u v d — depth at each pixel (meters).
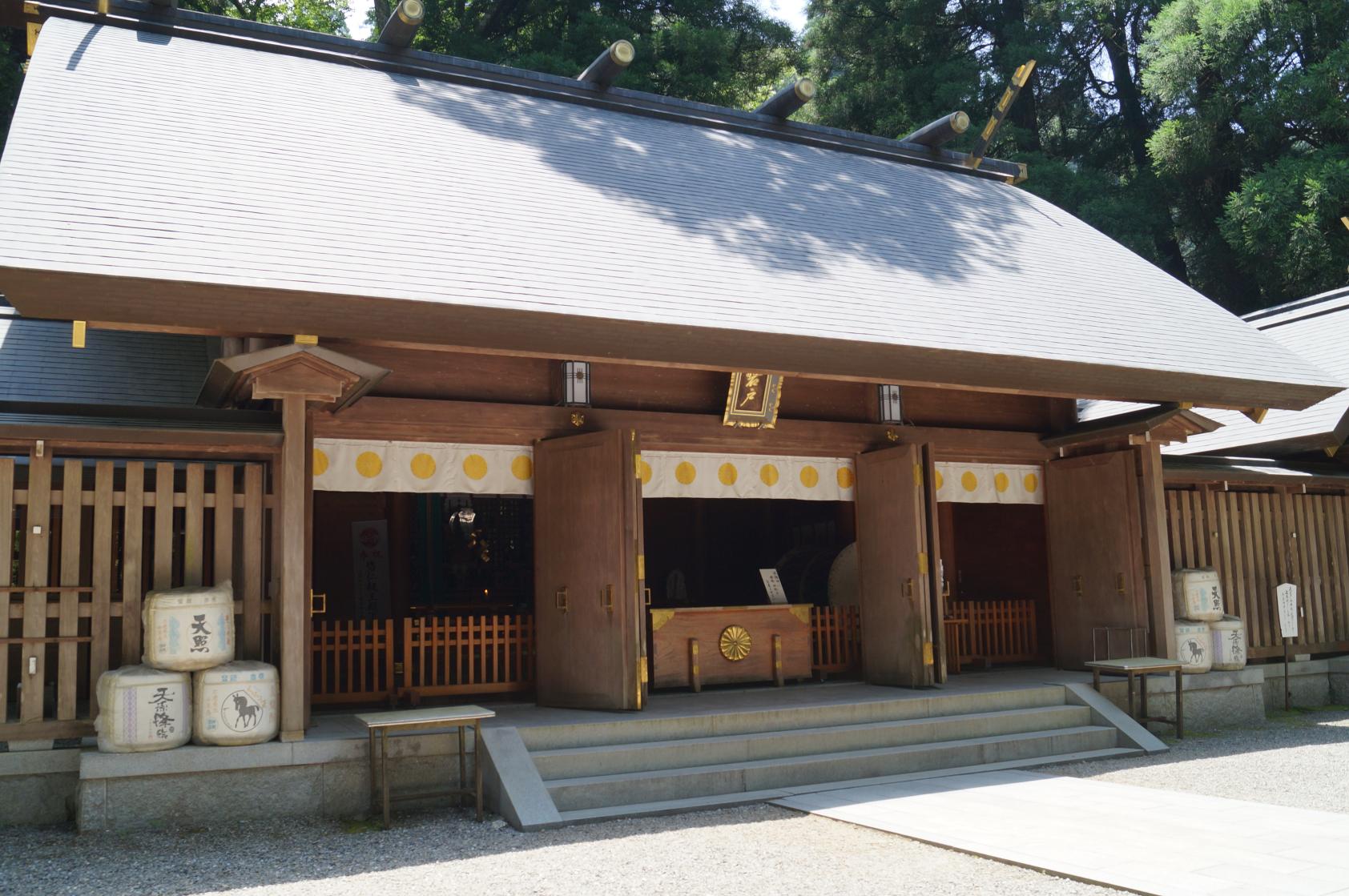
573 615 8.62
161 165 7.38
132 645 6.78
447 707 7.13
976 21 28.50
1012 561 12.91
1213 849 5.64
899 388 10.75
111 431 6.63
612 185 9.70
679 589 15.03
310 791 6.70
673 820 6.66
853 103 26.91
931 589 9.73
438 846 6.01
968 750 8.43
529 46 25.67
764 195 10.78
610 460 8.47
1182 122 24.06
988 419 11.36
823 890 5.06
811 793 7.38
